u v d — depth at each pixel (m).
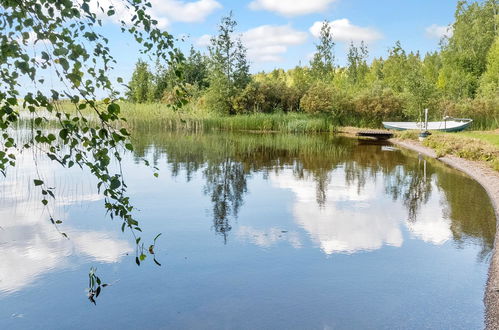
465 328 3.52
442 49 43.75
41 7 2.05
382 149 18.03
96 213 7.17
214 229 6.34
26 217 6.87
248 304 3.97
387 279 4.52
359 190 9.27
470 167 12.02
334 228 6.40
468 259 5.10
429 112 27.41
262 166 12.92
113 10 2.30
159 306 3.93
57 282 4.44
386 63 43.59
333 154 16.08
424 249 5.45
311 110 31.56
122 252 5.33
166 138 22.59
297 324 3.61
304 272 4.71
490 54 33.72
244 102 34.47
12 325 3.61
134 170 11.92
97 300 4.05
